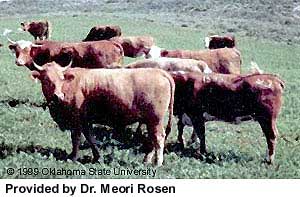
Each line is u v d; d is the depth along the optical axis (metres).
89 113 12.40
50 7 87.56
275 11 70.81
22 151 12.95
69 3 92.06
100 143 13.52
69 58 18.86
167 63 16.78
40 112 16.64
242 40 46.66
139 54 28.62
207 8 77.75
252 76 13.29
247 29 56.97
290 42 48.91
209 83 13.38
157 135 12.37
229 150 13.95
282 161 13.28
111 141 13.84
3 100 17.97
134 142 14.01
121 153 12.88
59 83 12.16
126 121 12.41
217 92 13.32
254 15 69.88
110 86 12.22
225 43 33.34
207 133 15.64
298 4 74.19
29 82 21.34
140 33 47.09
